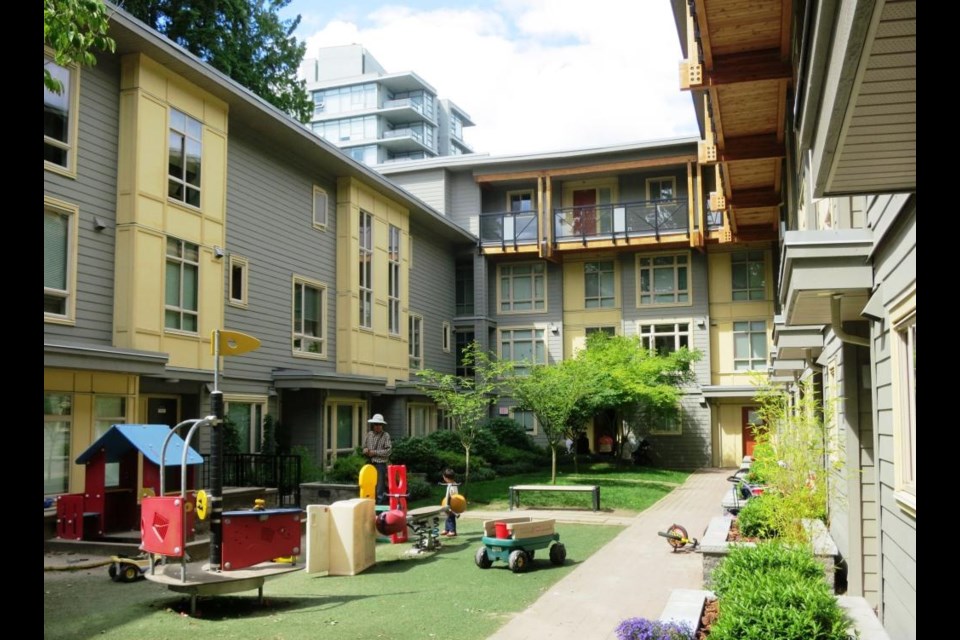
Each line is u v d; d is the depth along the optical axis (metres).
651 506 18.38
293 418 21.70
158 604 8.66
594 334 30.75
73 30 8.34
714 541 9.61
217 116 18.20
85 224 14.73
